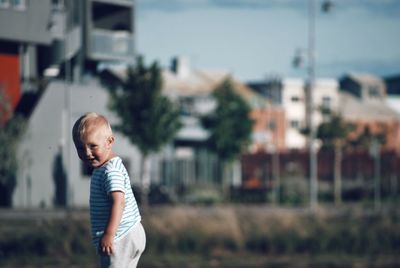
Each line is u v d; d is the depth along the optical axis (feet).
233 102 244.42
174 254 102.68
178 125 191.72
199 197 206.28
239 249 105.60
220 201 208.74
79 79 200.85
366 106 406.00
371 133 287.89
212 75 342.85
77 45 196.13
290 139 379.35
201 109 285.02
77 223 99.50
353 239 110.22
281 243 107.45
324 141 279.49
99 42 203.31
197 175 252.62
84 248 96.73
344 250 109.60
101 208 22.47
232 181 282.36
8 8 177.68
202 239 104.17
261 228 108.68
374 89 418.92
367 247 110.22
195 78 327.88
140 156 204.23
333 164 276.00
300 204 216.13
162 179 243.19
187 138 256.32
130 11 209.56
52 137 175.94
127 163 201.98
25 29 179.83
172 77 320.50
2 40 178.19
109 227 21.98
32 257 94.32
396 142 388.57
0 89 161.27
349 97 410.93
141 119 189.16
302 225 111.04
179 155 257.14
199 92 304.50
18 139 159.53
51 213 143.95
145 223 104.53
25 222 114.83
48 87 177.47
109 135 22.56
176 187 214.07
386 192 239.50
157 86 189.98
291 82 383.86
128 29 209.97
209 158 255.91
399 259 105.91
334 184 241.55
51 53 196.24
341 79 426.51
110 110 189.57
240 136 243.40
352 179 270.26
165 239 103.04
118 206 22.13
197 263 97.86
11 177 168.66
